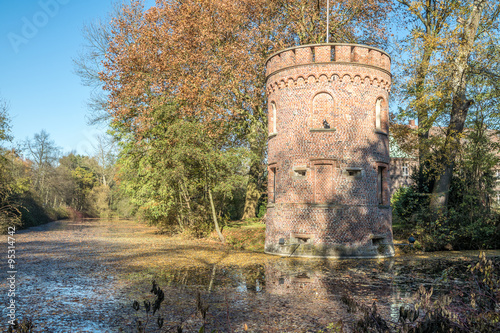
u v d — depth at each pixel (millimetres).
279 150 22203
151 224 35750
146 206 31281
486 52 24984
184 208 31094
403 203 29547
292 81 21734
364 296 10898
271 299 10641
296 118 21453
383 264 17391
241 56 27703
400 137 29672
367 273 14859
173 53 28844
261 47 29906
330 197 20578
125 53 29906
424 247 23141
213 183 28953
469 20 26234
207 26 28266
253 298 10766
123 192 38531
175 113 27844
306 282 13031
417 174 30969
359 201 20625
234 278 13781
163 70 28625
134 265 16875
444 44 25172
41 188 67250
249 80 28688
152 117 28172
